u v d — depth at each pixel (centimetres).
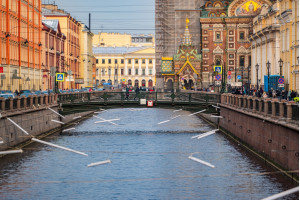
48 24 12744
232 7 15588
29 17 10031
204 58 15788
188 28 16112
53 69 6556
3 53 8375
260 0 15450
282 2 9806
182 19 16100
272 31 10256
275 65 10106
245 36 15562
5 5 8412
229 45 15612
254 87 11444
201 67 16062
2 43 8300
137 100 7012
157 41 16212
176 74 16062
